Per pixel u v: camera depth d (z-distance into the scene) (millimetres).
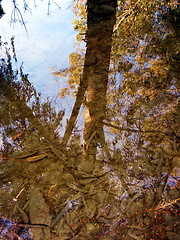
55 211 1642
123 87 2645
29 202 1679
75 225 1581
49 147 2039
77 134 2168
